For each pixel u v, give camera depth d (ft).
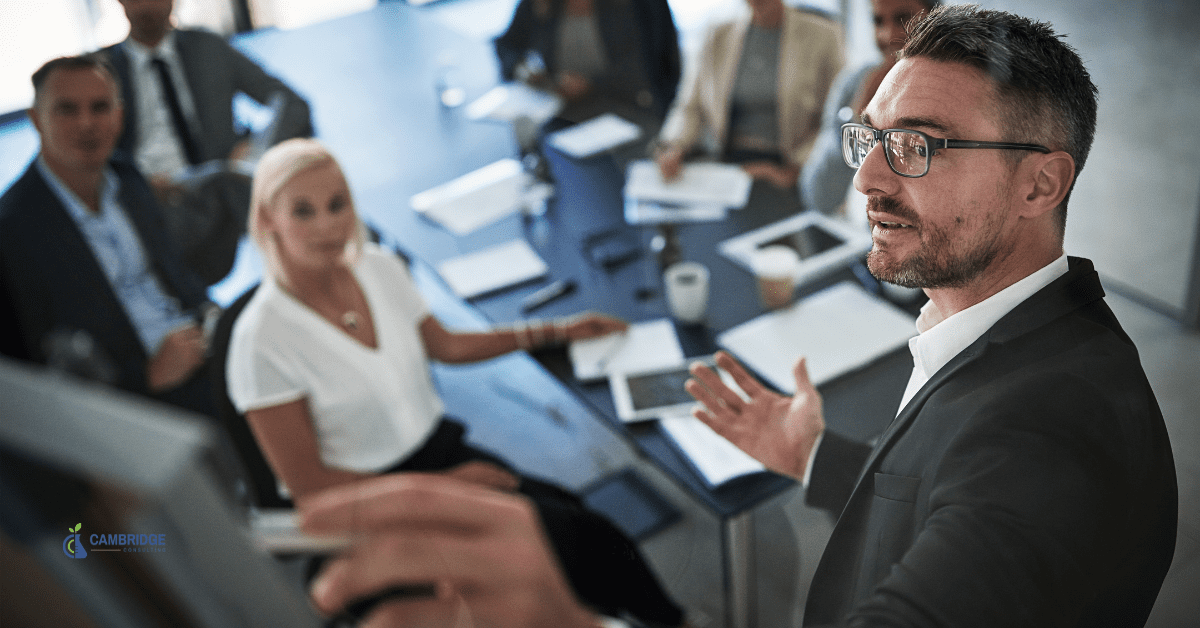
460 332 6.56
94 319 6.42
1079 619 1.73
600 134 9.52
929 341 2.39
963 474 1.84
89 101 6.50
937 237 2.23
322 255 5.41
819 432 3.54
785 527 5.28
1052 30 2.14
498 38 11.23
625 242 7.64
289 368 5.40
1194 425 3.58
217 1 18.35
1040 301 2.13
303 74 12.00
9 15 15.88
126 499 0.32
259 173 5.46
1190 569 2.68
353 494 0.62
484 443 8.73
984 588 1.60
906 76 2.20
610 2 10.87
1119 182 8.83
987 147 2.10
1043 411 1.86
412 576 0.60
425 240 8.03
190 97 9.71
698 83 9.56
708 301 6.81
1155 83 8.65
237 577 0.37
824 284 6.75
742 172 8.55
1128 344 2.08
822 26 9.05
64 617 0.34
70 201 6.64
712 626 6.15
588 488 7.88
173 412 6.64
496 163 9.16
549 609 0.61
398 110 10.68
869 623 1.62
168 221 8.14
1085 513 1.71
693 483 5.23
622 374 6.13
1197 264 7.91
